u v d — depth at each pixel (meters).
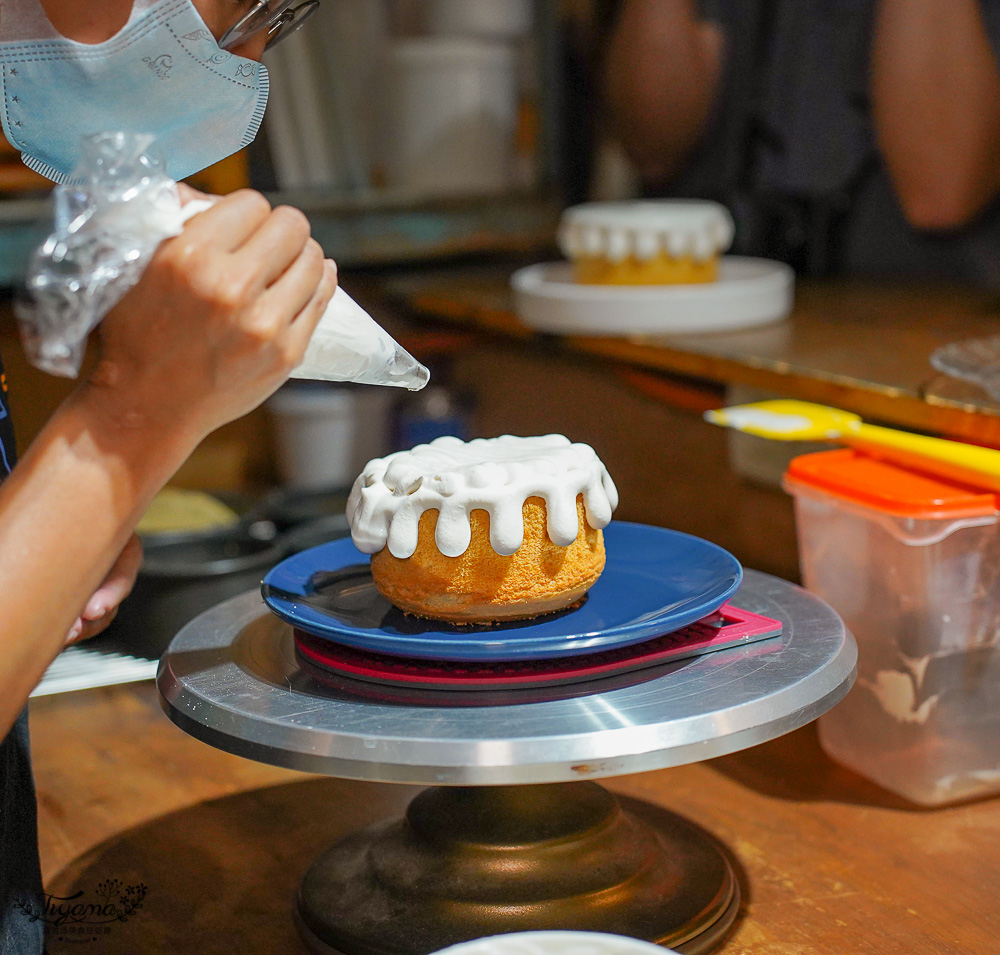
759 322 1.24
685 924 0.52
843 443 0.85
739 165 1.66
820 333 1.18
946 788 0.65
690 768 0.72
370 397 1.45
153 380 0.39
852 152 1.55
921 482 0.66
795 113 1.55
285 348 0.40
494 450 0.59
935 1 1.36
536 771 0.44
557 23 1.69
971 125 1.37
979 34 1.36
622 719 0.46
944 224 1.44
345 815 0.67
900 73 1.39
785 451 1.07
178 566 1.03
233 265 0.38
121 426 0.39
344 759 0.45
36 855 0.55
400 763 0.44
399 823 0.61
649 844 0.58
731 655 0.53
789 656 0.53
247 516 1.20
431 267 1.67
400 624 0.55
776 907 0.56
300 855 0.63
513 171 1.67
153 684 0.88
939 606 0.63
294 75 1.52
